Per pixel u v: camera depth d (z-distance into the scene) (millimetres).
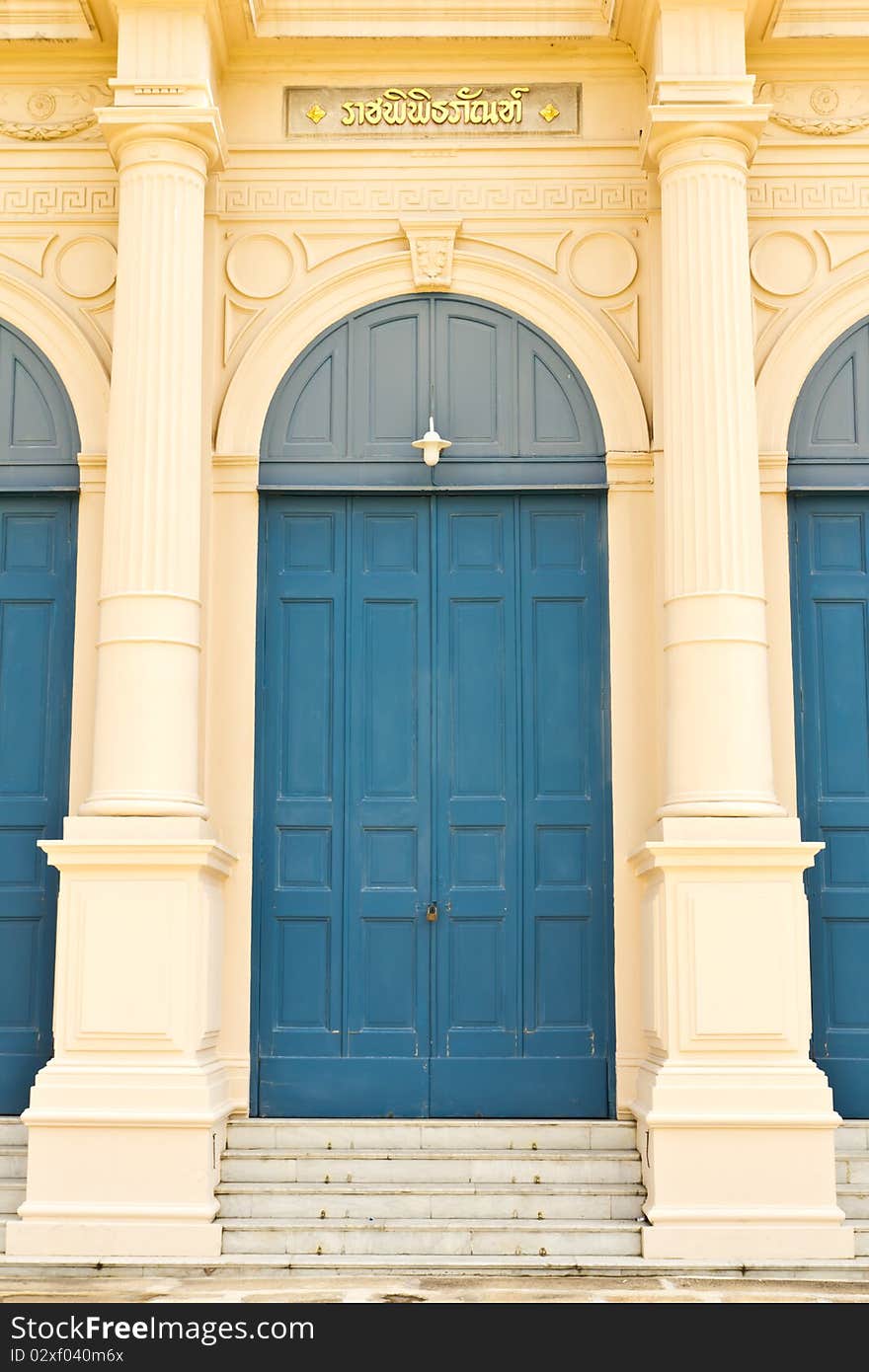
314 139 8414
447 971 7871
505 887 7922
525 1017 7820
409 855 7961
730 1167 6855
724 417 7578
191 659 7504
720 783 7254
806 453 8203
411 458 8227
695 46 7840
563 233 8359
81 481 8156
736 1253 6758
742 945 7043
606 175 8391
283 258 8367
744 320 7711
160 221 7742
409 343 8336
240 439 8211
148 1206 6840
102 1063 7023
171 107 7758
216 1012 7527
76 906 7121
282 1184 7148
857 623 8109
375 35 8297
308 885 7934
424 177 8398
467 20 8305
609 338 8242
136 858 7105
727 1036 6988
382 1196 7086
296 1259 6727
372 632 8133
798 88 8406
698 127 7766
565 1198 7082
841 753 8000
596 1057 7773
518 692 8062
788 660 7973
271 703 8062
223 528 8148
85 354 8297
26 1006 7883
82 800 7910
